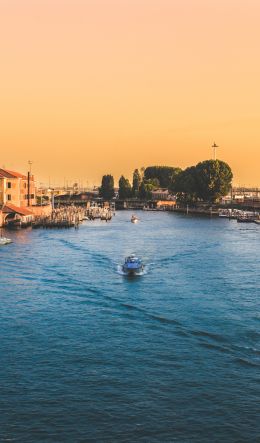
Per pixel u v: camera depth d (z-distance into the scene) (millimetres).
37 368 45781
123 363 47031
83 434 35469
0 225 167000
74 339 53344
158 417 37625
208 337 53938
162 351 49969
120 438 35062
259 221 198875
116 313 62875
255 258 104625
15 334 54844
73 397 40469
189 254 110688
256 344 51906
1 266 93812
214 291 74125
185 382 43125
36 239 137375
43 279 82625
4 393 41000
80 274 86875
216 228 178875
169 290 74875
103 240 137500
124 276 85375
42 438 34938
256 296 71000
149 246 124688
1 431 35688
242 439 35031
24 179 191750
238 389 41938
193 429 36156
